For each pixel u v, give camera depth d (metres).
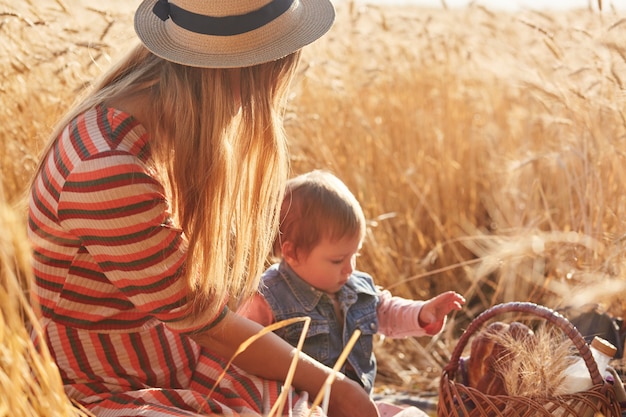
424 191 4.26
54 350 1.85
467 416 2.06
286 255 2.44
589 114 3.28
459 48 5.11
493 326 2.29
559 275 3.32
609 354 2.17
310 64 3.86
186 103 1.77
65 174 1.72
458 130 4.71
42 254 1.79
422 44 5.01
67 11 3.18
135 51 1.90
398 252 4.09
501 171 4.35
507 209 4.21
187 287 1.79
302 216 2.40
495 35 4.67
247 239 1.94
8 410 1.51
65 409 1.56
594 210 3.25
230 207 1.85
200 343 1.91
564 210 3.82
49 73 3.30
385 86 4.73
